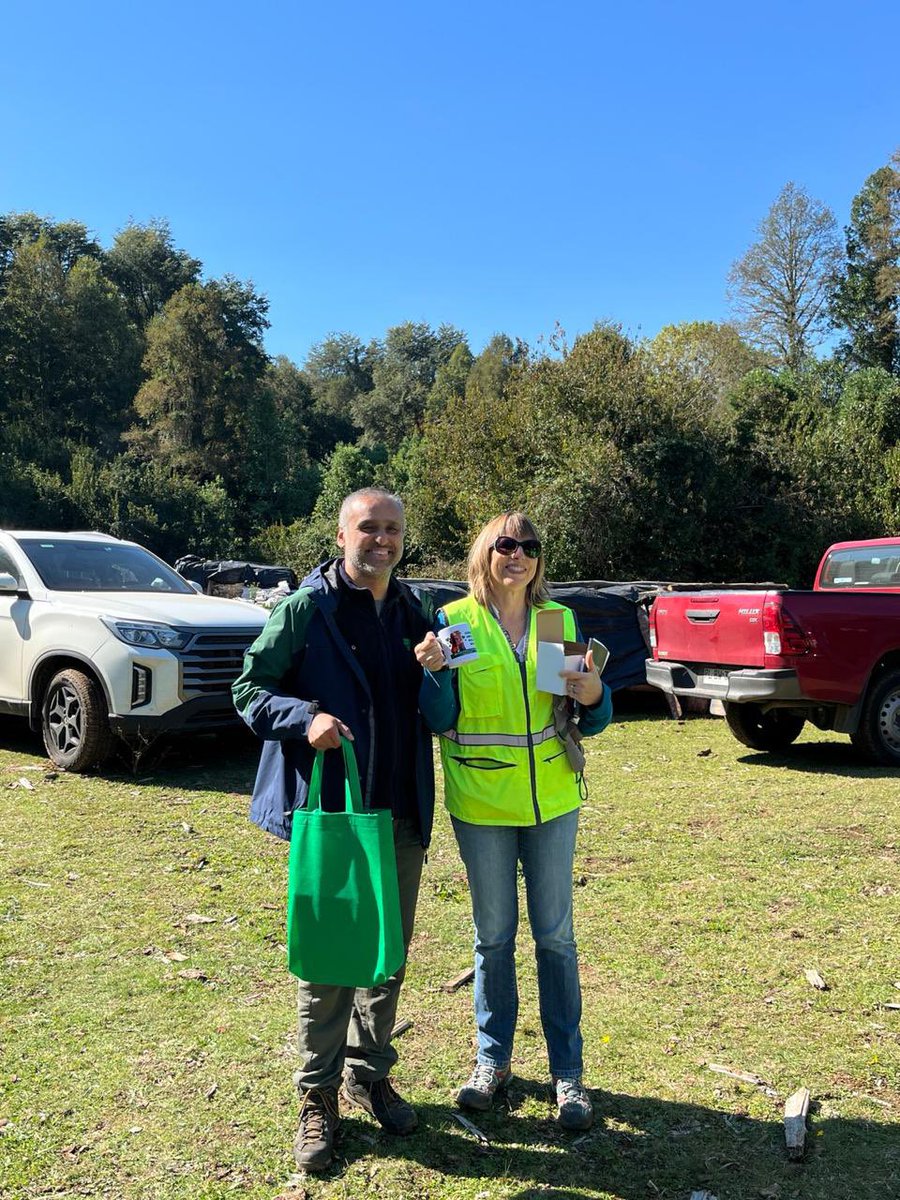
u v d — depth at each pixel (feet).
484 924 9.70
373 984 8.41
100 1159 8.89
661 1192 8.56
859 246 189.88
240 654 24.84
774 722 28.84
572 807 9.71
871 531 87.10
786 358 178.19
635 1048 11.09
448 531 94.48
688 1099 10.06
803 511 84.74
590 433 80.28
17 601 25.88
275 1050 10.94
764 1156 9.09
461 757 9.55
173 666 23.53
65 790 22.68
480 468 87.97
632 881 16.84
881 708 26.02
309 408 294.05
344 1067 9.66
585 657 9.46
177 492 166.61
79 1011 11.85
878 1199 8.46
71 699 24.32
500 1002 9.88
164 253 285.84
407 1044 11.18
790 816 20.99
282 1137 9.27
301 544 145.89
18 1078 10.28
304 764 9.02
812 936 14.42
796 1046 11.16
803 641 25.04
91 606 24.56
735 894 16.17
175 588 28.76
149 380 217.56
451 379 308.81
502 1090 10.18
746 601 25.79
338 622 9.37
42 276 215.31
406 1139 9.33
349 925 8.46
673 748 29.40
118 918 14.92
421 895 16.26
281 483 209.97
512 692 9.46
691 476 78.89
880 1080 10.44
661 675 28.30
